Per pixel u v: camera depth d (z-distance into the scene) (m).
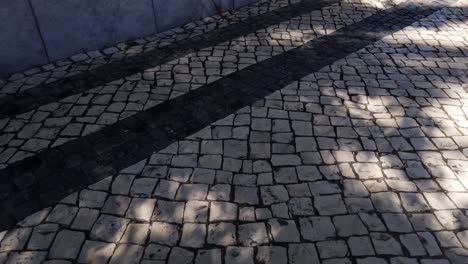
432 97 4.89
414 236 3.08
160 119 4.36
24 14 4.90
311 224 3.17
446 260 2.90
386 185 3.56
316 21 7.05
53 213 3.22
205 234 3.07
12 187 3.45
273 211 3.28
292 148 3.99
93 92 4.83
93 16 5.55
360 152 3.95
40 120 4.30
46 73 5.20
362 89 5.01
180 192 3.44
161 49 5.93
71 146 3.94
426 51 6.04
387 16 7.34
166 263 2.84
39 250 2.91
